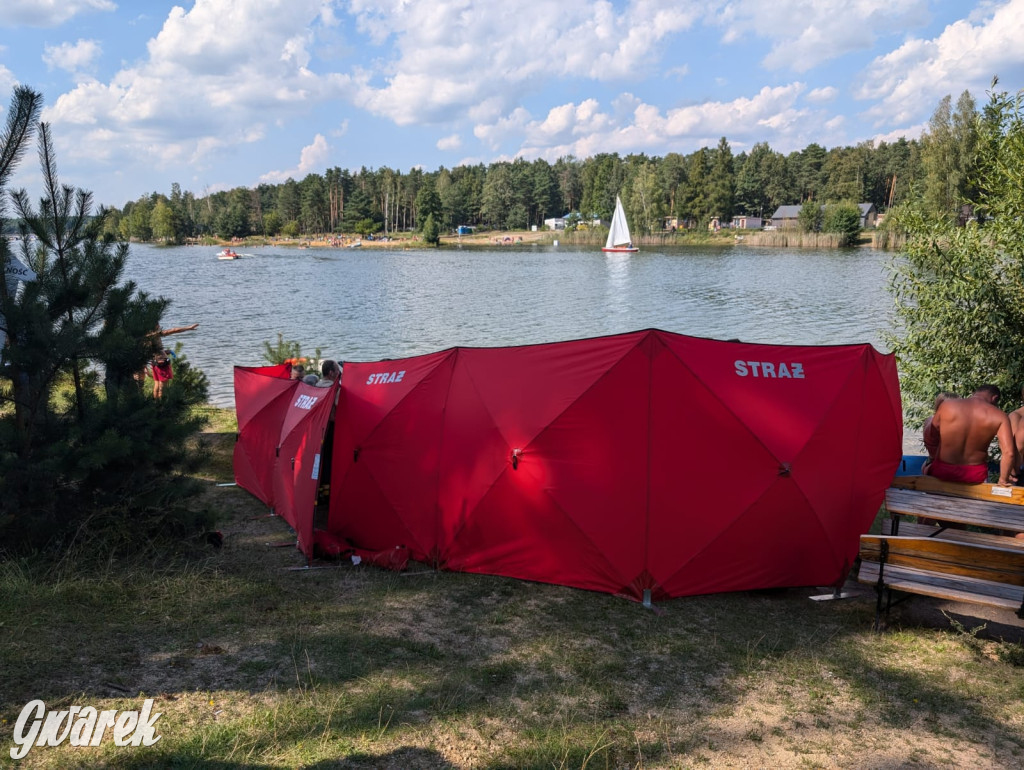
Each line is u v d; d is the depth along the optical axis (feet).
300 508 26.03
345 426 27.09
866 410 24.43
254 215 638.53
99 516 22.48
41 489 21.47
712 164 481.87
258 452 32.42
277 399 32.19
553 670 17.38
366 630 19.21
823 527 23.12
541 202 572.10
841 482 23.62
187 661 16.55
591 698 16.08
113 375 23.65
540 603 21.79
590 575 22.89
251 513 30.27
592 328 106.52
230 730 13.79
